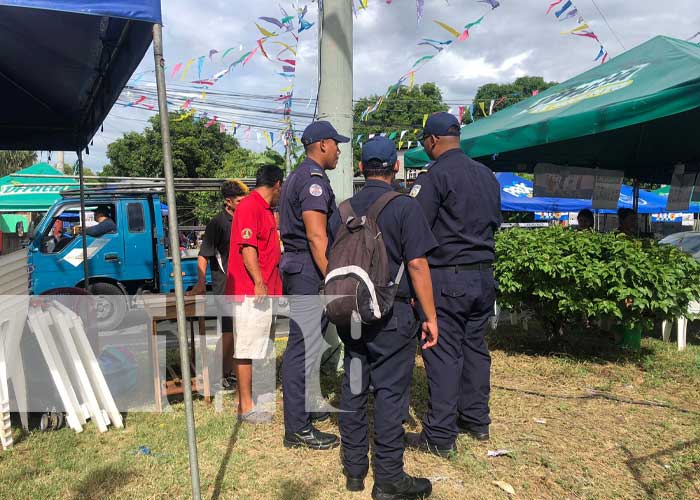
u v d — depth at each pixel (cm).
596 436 338
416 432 345
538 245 513
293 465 302
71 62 405
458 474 290
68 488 274
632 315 487
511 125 574
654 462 302
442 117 320
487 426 333
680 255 500
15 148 581
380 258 248
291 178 320
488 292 315
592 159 819
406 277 263
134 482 281
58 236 807
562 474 289
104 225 811
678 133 688
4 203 1277
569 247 500
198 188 948
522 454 313
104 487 276
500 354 541
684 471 291
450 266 305
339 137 321
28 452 317
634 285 469
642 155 798
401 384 260
